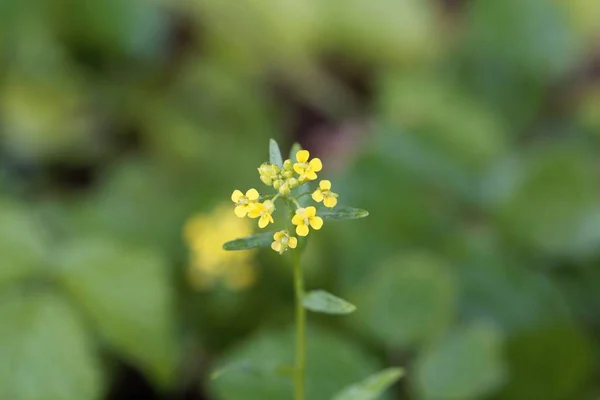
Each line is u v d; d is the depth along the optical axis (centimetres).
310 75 74
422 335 45
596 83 71
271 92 74
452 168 52
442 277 45
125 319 45
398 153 52
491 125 57
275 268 51
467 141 53
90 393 43
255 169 60
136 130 65
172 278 51
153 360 45
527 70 65
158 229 53
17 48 64
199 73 66
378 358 46
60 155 63
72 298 45
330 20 72
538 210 51
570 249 50
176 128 63
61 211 53
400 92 60
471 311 49
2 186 59
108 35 65
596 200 50
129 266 46
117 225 53
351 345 44
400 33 73
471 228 52
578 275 51
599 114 64
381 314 45
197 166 59
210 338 51
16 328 43
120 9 65
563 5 66
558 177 51
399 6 73
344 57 74
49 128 63
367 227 50
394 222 51
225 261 50
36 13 64
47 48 65
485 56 66
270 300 51
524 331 46
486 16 66
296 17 72
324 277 51
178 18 72
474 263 50
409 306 45
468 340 44
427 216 51
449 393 43
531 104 65
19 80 64
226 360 44
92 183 64
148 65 67
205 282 51
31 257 45
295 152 35
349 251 50
